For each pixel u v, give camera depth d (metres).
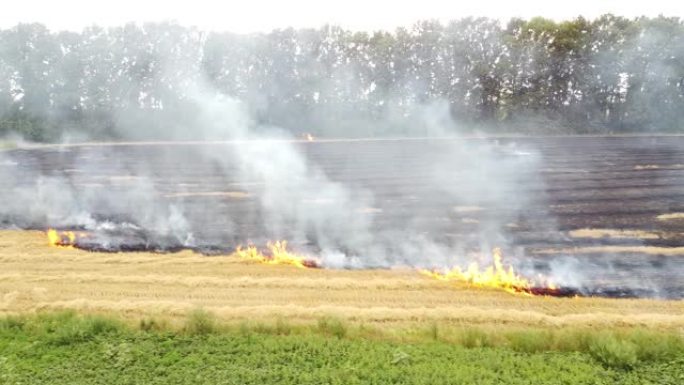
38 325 14.15
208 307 15.95
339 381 11.51
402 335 13.70
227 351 12.91
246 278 17.95
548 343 13.04
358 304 16.19
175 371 12.08
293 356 12.59
